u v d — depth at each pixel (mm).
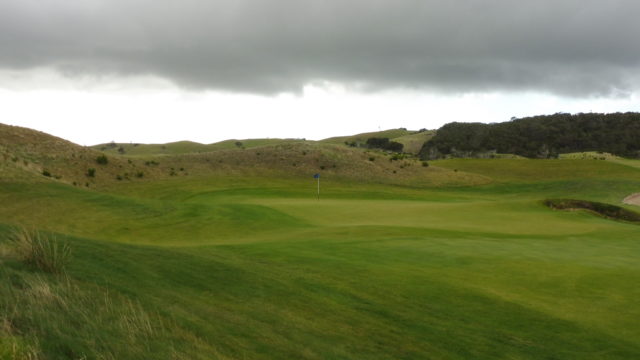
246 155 72750
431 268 13094
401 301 10156
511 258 14797
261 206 29484
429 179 67250
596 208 30484
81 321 5957
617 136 122125
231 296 8953
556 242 18500
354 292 10430
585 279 12500
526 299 10766
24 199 26797
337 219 26219
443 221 25406
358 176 66188
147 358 5461
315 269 12141
